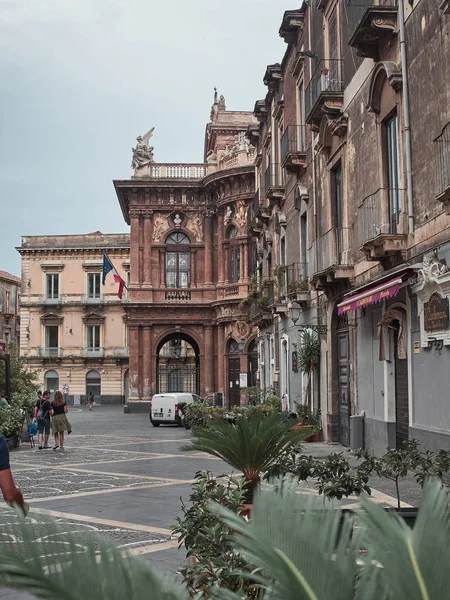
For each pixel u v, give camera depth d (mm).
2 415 22797
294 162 24078
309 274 23484
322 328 21500
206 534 5059
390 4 14883
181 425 35312
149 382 47375
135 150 48688
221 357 46125
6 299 85875
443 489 2135
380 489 12086
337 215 20125
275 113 30516
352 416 17406
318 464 7359
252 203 45031
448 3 11367
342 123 18469
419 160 13133
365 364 17219
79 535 1889
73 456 20375
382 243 13969
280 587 1784
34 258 71500
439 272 11719
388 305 15367
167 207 48156
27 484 14172
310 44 23172
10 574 1694
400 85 14133
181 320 47469
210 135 51719
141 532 9250
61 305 70875
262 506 2025
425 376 12992
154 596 1809
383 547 1909
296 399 25984
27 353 70812
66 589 1715
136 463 18109
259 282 34812
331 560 1852
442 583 1805
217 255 47531
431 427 12711
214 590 2158
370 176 16219
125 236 71062
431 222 12500
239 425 7832
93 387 71062
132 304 47094
